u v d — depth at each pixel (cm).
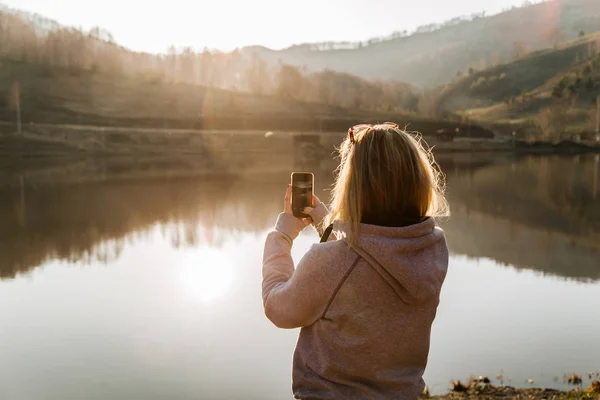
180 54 19300
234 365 863
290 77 17562
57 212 3173
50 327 1095
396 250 173
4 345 980
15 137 8469
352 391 181
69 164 6944
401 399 183
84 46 15388
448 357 854
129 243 2203
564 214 3073
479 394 676
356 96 17038
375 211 181
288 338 995
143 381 801
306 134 9444
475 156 8856
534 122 13150
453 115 15725
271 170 6016
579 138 11431
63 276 1602
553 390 685
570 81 16525
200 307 1220
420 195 183
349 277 175
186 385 784
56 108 12062
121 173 5734
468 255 1886
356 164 182
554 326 1027
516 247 2066
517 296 1287
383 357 179
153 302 1275
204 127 12425
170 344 970
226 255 1916
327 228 192
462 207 3331
